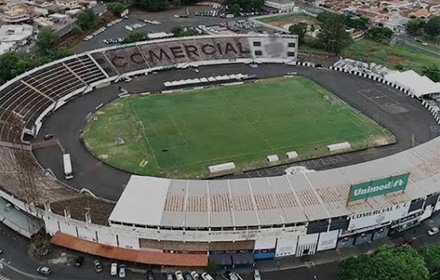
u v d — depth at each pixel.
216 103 165.00
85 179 122.38
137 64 187.00
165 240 97.50
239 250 100.12
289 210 100.31
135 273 96.81
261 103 165.75
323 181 109.69
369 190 102.25
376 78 187.75
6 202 113.19
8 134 135.25
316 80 186.12
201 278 95.94
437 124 155.25
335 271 99.00
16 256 99.62
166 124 150.00
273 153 136.62
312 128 150.38
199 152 135.88
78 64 177.75
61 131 144.38
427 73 192.50
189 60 194.75
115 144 138.25
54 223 102.25
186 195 103.94
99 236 100.00
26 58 181.00
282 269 99.25
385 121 156.12
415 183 109.44
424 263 91.50
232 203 102.00
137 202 100.94
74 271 96.50
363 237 106.62
